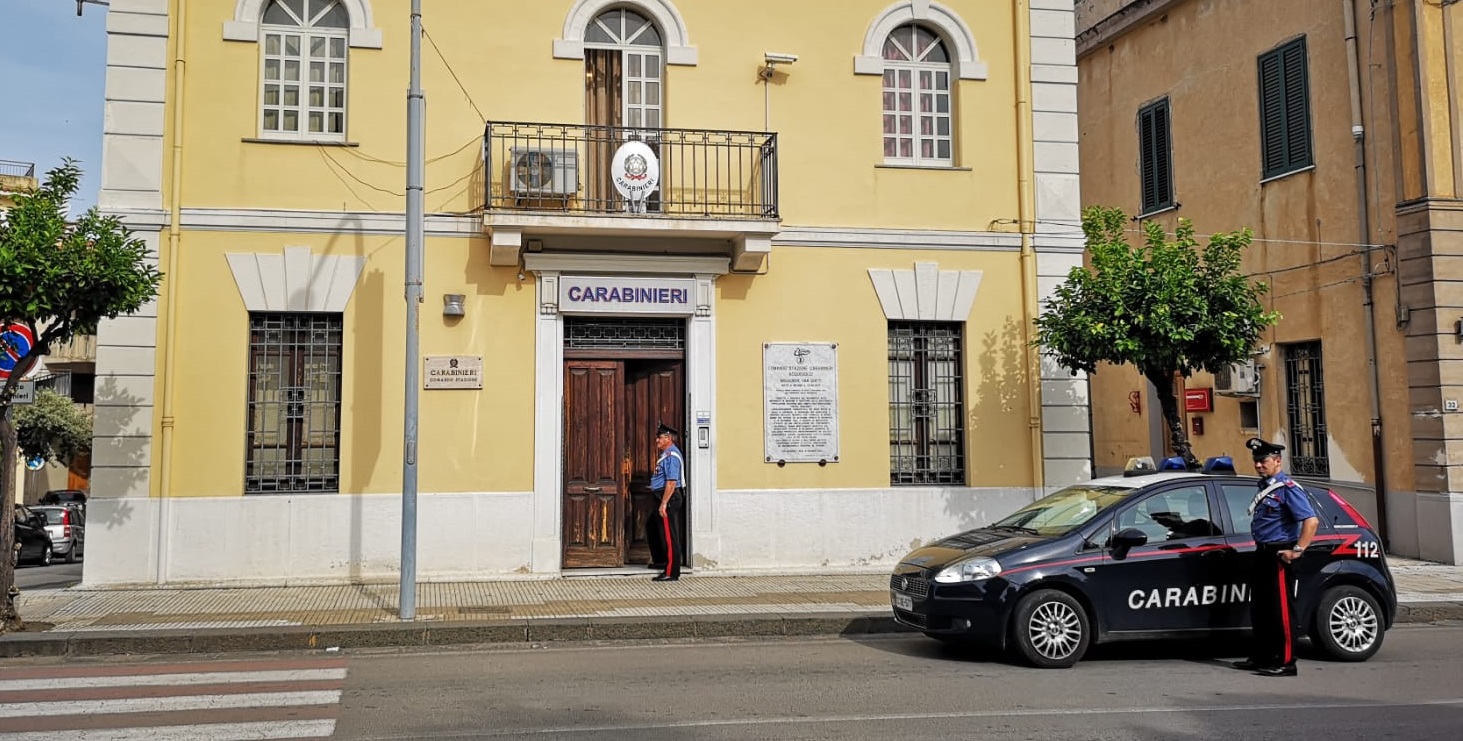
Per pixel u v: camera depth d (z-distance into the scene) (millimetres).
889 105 14344
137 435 12148
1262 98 17359
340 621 10250
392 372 12734
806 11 14023
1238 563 9281
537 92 13320
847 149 13977
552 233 12883
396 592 11867
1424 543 14555
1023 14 14523
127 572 12023
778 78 13891
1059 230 14328
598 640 10312
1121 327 12234
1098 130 21453
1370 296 15406
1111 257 12727
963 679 8469
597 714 7270
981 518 13875
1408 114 14898
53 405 36969
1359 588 9359
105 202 12289
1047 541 9109
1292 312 16812
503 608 11016
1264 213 17328
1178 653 9719
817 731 6797
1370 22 15406
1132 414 20266
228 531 12250
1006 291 14188
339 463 12570
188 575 12148
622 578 12922
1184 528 9336
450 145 13062
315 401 12711
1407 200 14867
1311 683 8328
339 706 7504
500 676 8594
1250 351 13039
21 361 10008
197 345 12383
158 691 7996
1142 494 9398
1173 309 12195
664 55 13773
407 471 10523
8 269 9367
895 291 13891
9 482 10000
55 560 27188
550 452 12984
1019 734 6715
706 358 13414
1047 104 14484
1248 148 17625
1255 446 9055
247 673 8695
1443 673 8742
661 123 13766
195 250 12438
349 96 12883
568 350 13430
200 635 9695
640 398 13664
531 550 12867
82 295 9852
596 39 13758
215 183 12547
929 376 14148
